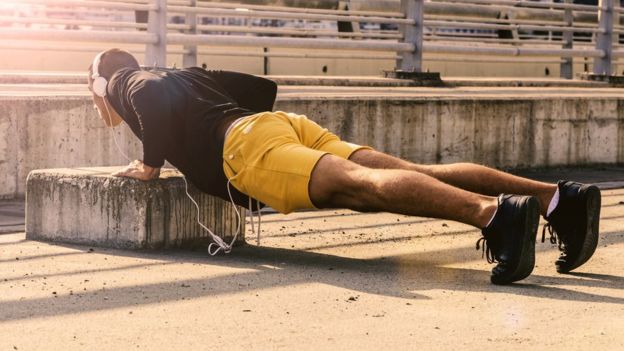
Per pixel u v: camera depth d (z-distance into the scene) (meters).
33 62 13.73
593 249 5.86
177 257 6.27
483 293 5.32
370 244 6.90
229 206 6.77
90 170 6.89
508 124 11.92
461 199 5.55
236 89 6.64
